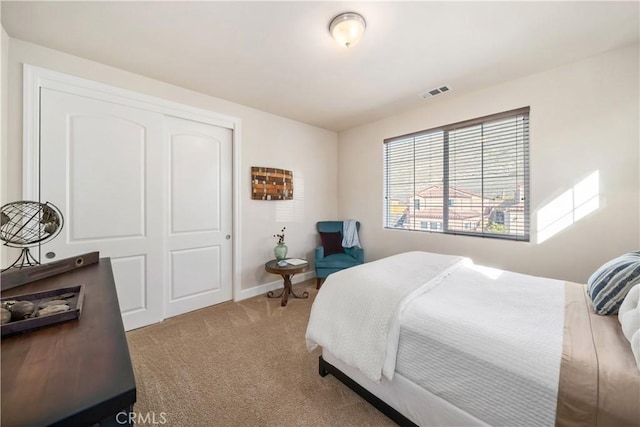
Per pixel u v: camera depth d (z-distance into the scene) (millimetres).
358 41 1821
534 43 1914
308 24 1711
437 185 3125
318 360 1902
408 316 1271
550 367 879
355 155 4004
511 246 2525
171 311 2645
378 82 2523
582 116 2137
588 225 2127
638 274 1148
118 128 2279
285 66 2225
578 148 2160
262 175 3258
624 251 1989
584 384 815
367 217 3852
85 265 1351
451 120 2922
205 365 1850
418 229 3320
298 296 3197
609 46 1955
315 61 2150
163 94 2512
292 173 3658
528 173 2451
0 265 1729
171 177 2629
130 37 1841
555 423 838
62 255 2045
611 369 820
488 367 981
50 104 1979
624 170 1981
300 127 3750
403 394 1247
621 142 1987
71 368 518
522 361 927
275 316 2664
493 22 1688
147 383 1661
